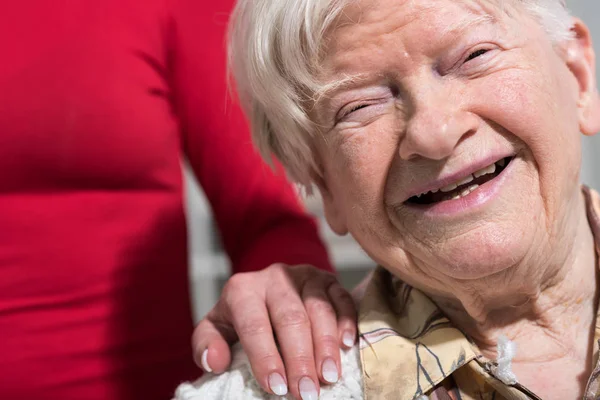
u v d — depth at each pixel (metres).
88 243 1.11
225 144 1.28
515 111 0.73
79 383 1.09
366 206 0.81
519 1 0.78
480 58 0.74
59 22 1.12
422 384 0.77
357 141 0.79
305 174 0.93
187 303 1.24
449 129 0.71
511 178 0.75
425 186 0.76
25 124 1.08
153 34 1.21
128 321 1.13
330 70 0.78
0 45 1.10
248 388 0.81
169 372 1.17
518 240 0.73
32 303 1.07
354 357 0.83
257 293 0.88
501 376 0.76
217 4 1.28
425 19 0.73
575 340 0.83
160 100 1.22
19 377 1.06
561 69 0.80
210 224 2.23
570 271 0.83
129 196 1.15
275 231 1.26
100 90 1.12
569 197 0.79
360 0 0.74
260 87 0.87
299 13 0.78
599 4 1.85
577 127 0.81
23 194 1.10
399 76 0.75
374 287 0.91
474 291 0.79
